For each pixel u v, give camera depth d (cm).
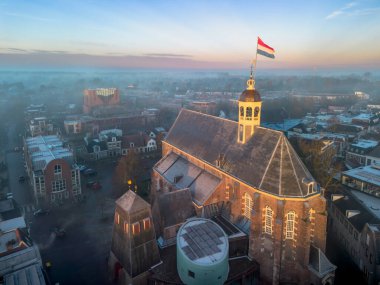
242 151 7069
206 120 8956
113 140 14738
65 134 19112
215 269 5403
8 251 5906
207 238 6072
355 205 7706
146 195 10400
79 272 6669
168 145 10038
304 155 9094
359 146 12850
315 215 6028
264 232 6203
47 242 7738
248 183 6381
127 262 5975
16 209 8588
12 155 15438
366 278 6425
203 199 7100
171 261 6312
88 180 11806
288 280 6216
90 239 7869
